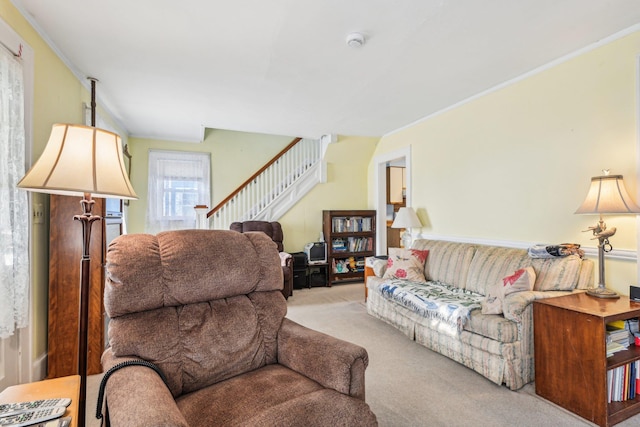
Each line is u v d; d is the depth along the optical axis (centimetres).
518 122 291
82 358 120
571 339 184
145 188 537
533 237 280
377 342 286
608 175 215
